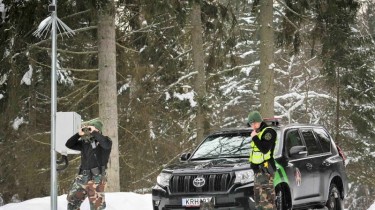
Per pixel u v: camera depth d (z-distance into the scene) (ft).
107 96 66.85
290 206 43.24
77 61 86.33
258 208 39.42
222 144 47.01
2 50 65.57
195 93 93.76
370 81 110.52
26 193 98.84
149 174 102.32
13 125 90.84
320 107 134.51
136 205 52.39
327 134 52.19
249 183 40.40
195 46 93.20
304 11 89.40
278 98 124.06
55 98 38.65
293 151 43.68
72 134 39.22
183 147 105.19
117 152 67.05
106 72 66.95
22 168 94.73
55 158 38.52
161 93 95.86
